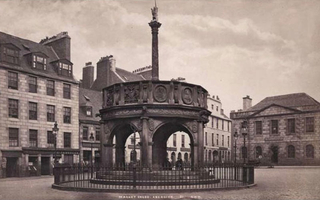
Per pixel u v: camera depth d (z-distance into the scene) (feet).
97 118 166.91
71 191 65.77
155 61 78.79
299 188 71.15
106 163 79.36
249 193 61.72
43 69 141.59
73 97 152.15
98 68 187.11
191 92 77.56
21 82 131.64
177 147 209.05
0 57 125.59
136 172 71.05
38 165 132.77
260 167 181.16
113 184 70.28
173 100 74.54
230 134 271.90
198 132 77.30
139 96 74.64
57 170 76.43
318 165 190.19
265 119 212.02
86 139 159.12
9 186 81.35
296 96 206.39
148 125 73.36
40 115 137.59
